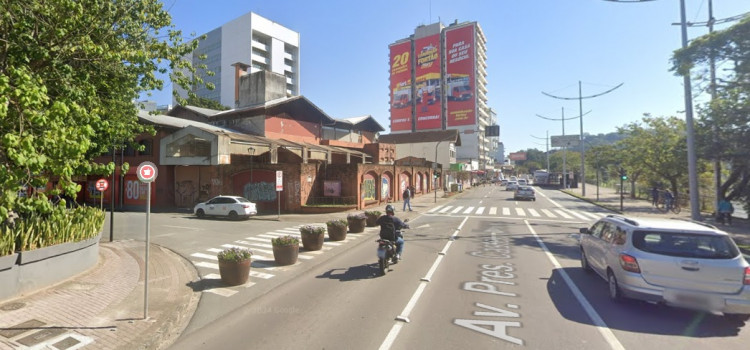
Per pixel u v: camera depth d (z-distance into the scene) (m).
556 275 8.09
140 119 24.23
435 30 102.75
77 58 7.51
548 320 5.45
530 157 163.88
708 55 12.71
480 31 102.94
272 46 90.00
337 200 24.36
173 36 9.82
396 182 32.16
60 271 7.30
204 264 9.33
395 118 107.62
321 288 7.18
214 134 21.67
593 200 32.47
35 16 6.60
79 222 8.19
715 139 15.26
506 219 19.47
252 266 9.06
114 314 5.62
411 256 10.16
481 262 9.39
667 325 5.27
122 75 8.90
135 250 10.93
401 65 106.88
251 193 23.97
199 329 5.23
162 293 6.76
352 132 40.75
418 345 4.62
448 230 15.31
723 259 5.28
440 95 99.44
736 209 20.58
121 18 8.39
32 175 4.98
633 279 5.62
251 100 31.66
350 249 11.25
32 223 6.92
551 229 15.58
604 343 4.68
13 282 6.25
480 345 4.62
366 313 5.78
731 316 5.32
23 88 4.54
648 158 27.61
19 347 4.50
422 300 6.39
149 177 5.65
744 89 12.97
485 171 98.12
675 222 6.19
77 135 5.02
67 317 5.47
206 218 20.12
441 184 50.59
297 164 22.86
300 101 32.25
